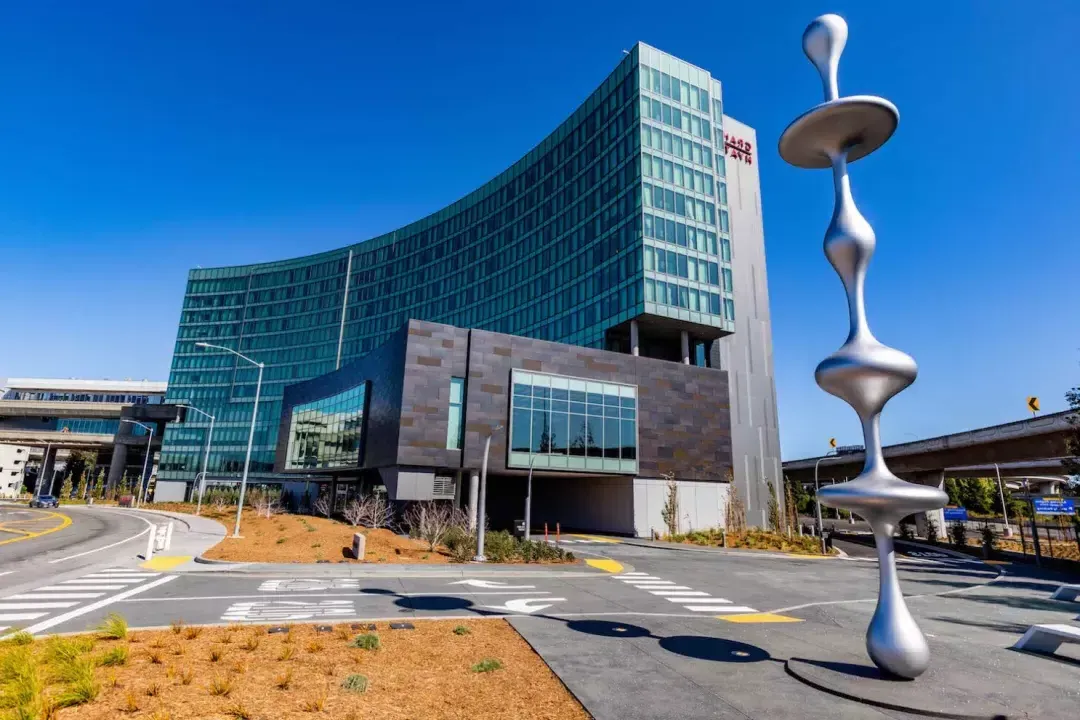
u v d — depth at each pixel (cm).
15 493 12100
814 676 824
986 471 6531
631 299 5053
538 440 4012
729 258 5484
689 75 5722
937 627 1304
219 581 1656
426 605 1348
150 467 11612
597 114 5922
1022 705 733
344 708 651
